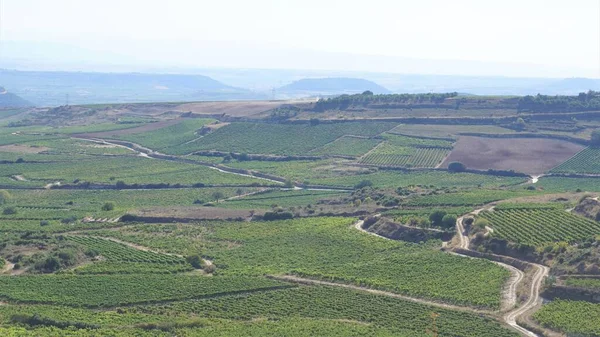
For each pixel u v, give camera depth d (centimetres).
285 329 13138
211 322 13725
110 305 15000
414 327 13550
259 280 16650
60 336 12525
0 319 13700
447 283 16138
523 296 14975
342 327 13300
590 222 19488
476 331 13212
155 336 12750
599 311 13812
